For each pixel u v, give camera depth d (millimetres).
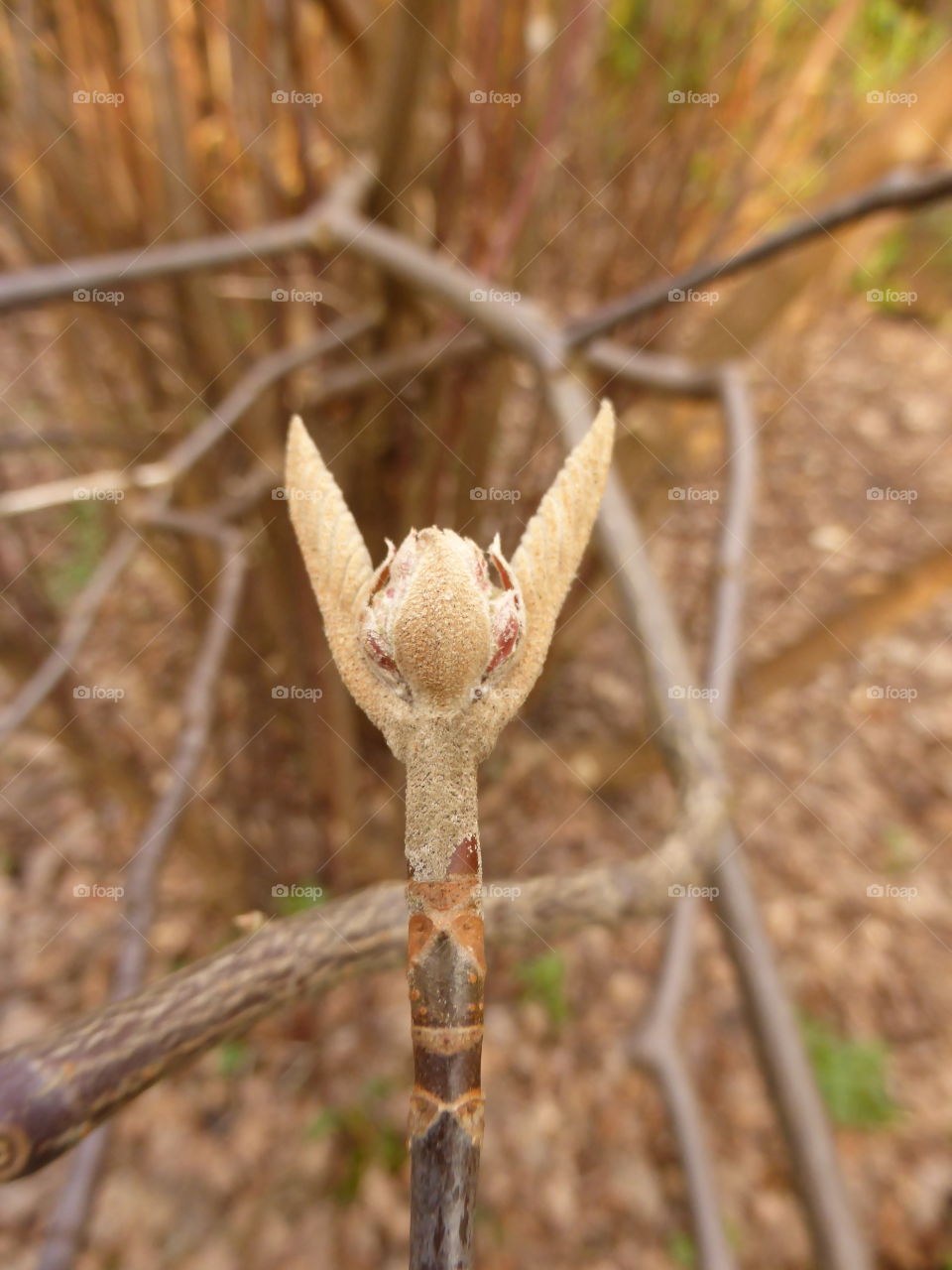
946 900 666
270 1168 545
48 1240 176
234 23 394
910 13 493
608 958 634
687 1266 522
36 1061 78
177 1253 512
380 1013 605
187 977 85
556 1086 581
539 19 423
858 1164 555
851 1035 600
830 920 652
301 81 415
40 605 531
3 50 407
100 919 610
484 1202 541
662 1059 185
